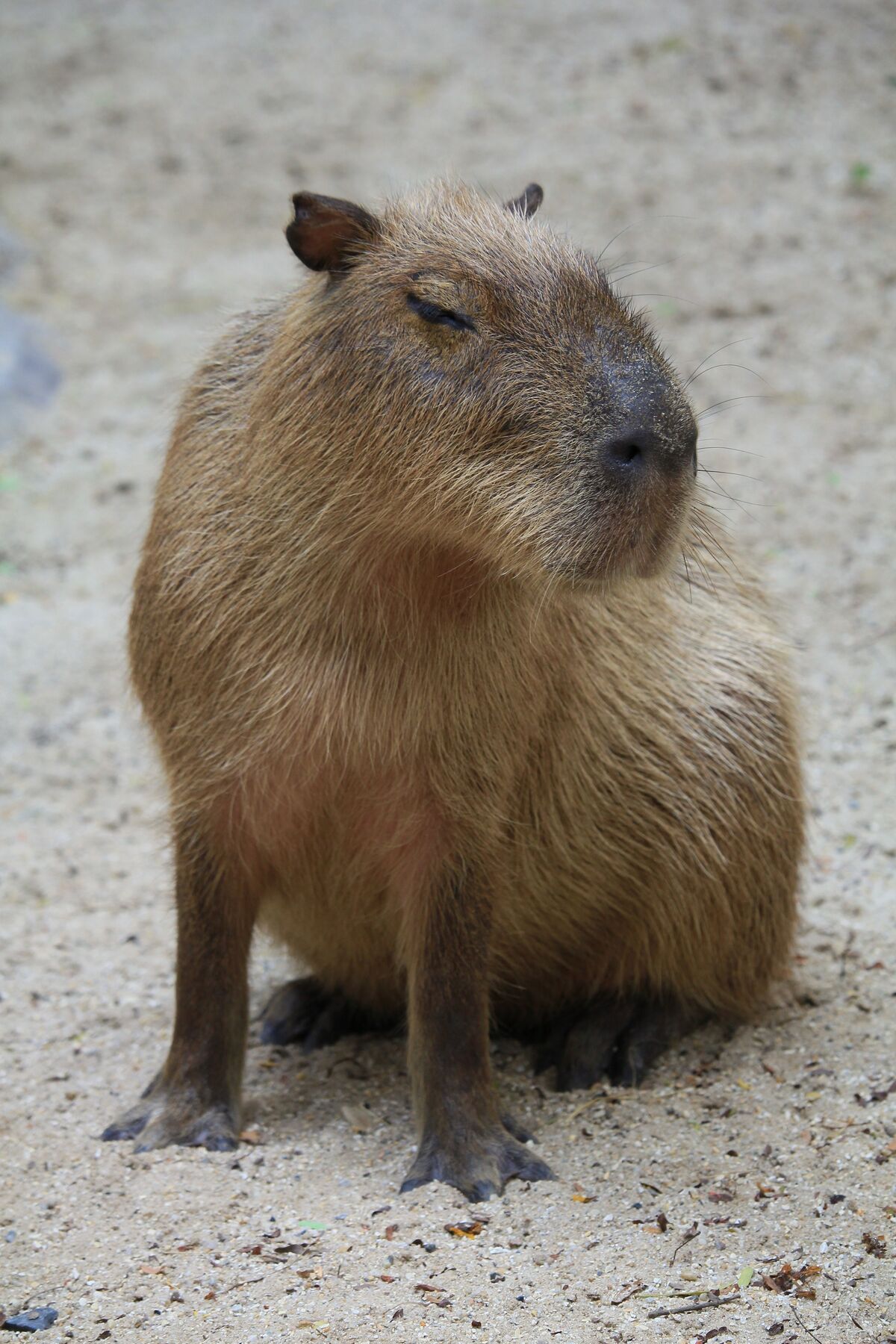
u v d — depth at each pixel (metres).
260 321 12.98
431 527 11.23
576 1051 14.37
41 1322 10.36
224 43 43.38
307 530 11.60
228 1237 11.41
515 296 10.98
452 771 12.16
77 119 40.38
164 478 13.14
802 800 15.02
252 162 37.59
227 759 12.38
